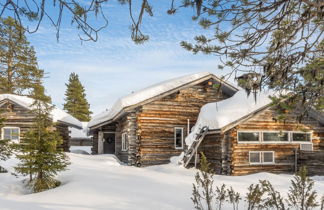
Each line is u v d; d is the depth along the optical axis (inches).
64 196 357.7
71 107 2327.8
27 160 454.0
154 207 310.7
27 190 455.2
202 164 296.0
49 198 350.0
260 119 698.2
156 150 789.9
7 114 868.0
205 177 291.9
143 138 783.7
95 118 1124.5
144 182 446.6
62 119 979.9
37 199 346.6
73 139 1593.3
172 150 805.2
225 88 852.6
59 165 460.4
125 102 776.3
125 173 550.0
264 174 595.2
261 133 693.9
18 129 868.0
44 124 480.4
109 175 506.3
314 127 732.0
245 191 407.2
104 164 710.5
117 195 359.9
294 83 199.6
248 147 680.4
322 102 195.8
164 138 803.4
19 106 879.1
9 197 371.2
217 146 695.7
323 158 650.2
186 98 842.2
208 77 834.2
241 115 673.6
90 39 126.6
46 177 453.7
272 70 188.5
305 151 687.7
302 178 258.1
